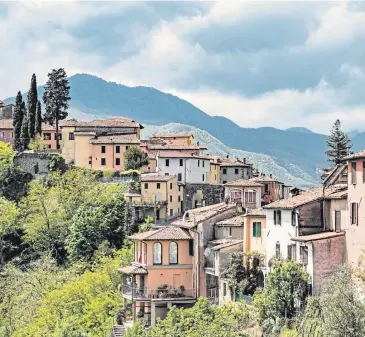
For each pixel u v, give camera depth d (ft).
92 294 434.30
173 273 410.52
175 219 611.88
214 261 389.80
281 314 309.22
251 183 513.04
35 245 589.73
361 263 295.89
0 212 604.90
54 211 610.24
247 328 318.04
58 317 405.59
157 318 371.97
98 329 404.57
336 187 350.84
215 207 457.27
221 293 378.73
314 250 314.55
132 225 582.76
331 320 249.55
